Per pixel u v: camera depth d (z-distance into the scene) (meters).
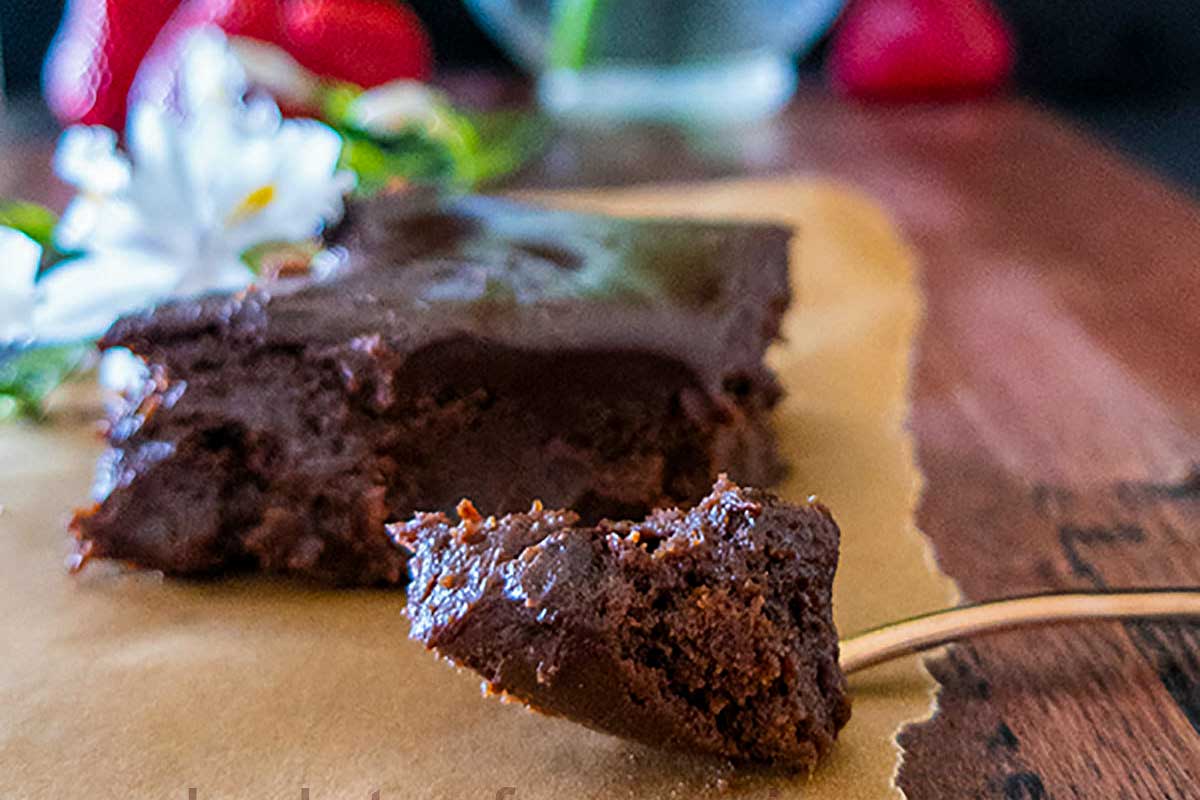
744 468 0.22
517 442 0.21
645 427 0.21
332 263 0.22
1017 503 0.22
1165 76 0.52
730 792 0.17
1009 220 0.33
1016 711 0.18
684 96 0.45
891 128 0.42
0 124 0.42
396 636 0.20
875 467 0.23
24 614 0.20
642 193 0.34
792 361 0.26
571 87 0.45
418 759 0.18
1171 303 0.28
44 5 0.48
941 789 0.17
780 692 0.17
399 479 0.21
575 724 0.18
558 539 0.17
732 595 0.17
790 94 0.48
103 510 0.21
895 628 0.19
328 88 0.33
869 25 0.46
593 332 0.21
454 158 0.34
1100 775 0.18
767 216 0.33
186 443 0.20
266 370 0.21
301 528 0.20
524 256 0.22
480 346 0.20
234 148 0.24
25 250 0.24
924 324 0.28
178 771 0.18
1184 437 0.24
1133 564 0.21
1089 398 0.25
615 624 0.17
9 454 0.23
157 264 0.24
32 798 0.17
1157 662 0.19
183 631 0.20
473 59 0.53
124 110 0.36
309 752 0.18
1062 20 0.52
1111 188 0.35
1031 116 0.43
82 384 0.25
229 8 0.35
